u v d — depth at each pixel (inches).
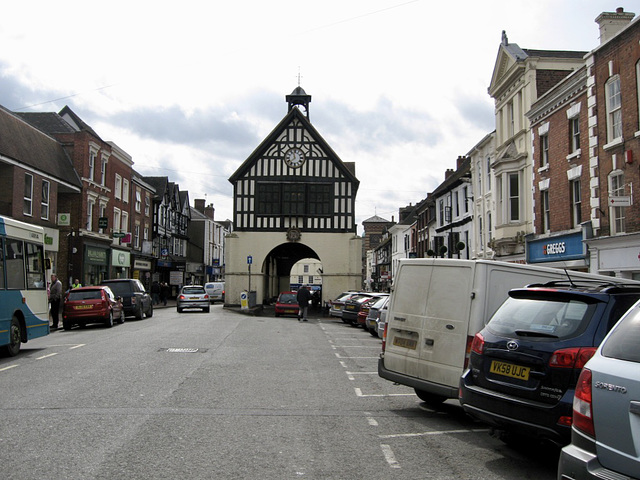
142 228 1914.4
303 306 1140.5
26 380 374.0
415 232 2158.0
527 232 1027.9
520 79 1050.7
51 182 1227.2
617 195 749.9
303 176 1588.3
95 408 293.3
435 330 310.7
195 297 1363.2
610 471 140.9
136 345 581.9
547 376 215.9
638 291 226.5
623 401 140.3
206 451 224.5
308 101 1686.8
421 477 203.6
